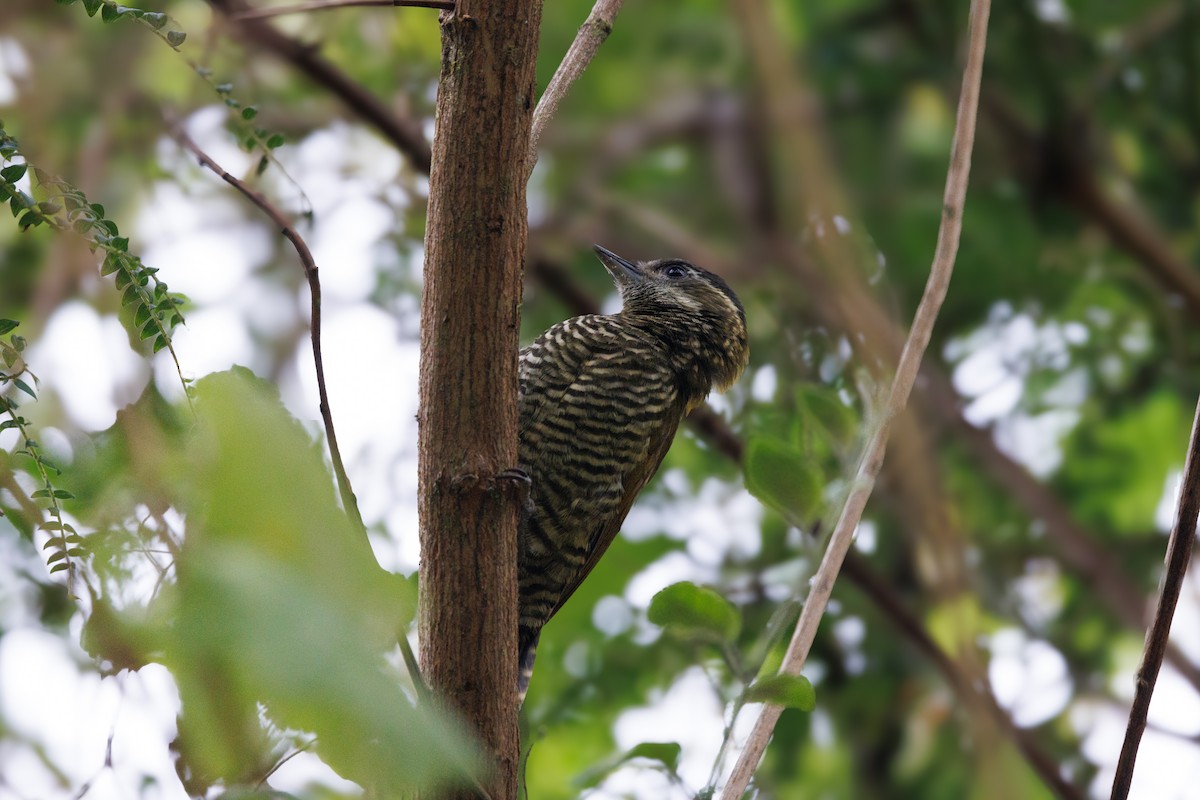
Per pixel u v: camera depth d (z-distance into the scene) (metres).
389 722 1.86
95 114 11.33
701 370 9.81
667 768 5.02
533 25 4.88
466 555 4.79
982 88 13.52
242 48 10.81
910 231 13.03
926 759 11.72
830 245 9.47
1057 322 13.21
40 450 3.01
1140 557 12.82
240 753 2.02
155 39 11.11
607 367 9.27
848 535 5.31
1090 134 13.65
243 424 1.87
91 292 6.04
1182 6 13.68
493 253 4.85
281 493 1.85
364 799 2.12
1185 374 13.22
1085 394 13.27
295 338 11.55
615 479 9.23
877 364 8.12
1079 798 9.79
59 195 3.95
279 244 11.87
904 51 13.47
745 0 11.28
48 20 11.50
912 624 10.41
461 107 4.84
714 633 5.00
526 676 8.91
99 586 2.26
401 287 11.80
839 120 13.38
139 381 3.41
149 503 2.22
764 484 5.46
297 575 1.81
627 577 11.96
